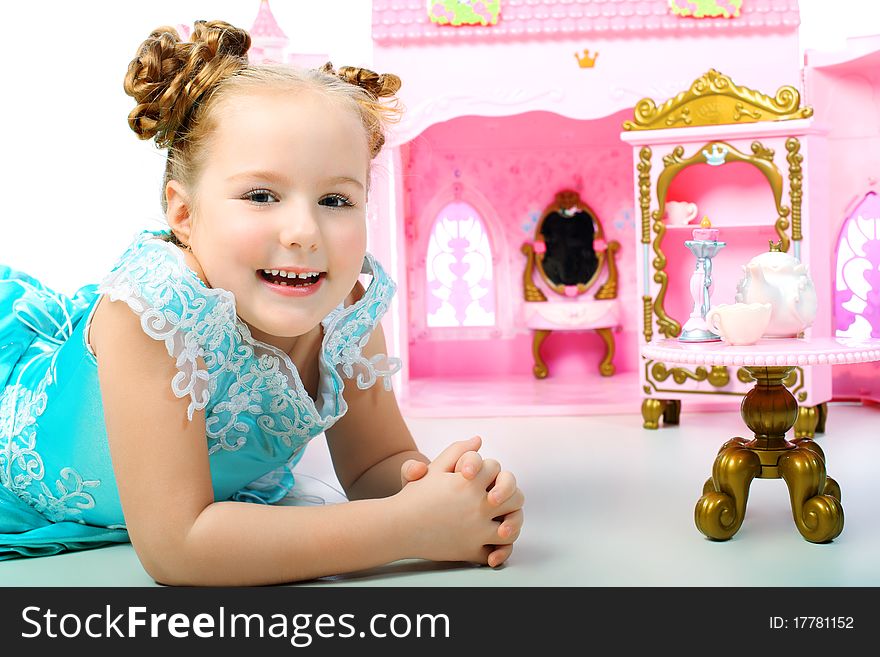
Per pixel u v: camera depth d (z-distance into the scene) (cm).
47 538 170
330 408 169
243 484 185
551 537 177
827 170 312
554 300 430
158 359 144
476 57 343
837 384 357
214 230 146
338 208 150
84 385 163
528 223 435
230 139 145
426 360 440
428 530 148
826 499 170
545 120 419
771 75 341
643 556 163
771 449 177
